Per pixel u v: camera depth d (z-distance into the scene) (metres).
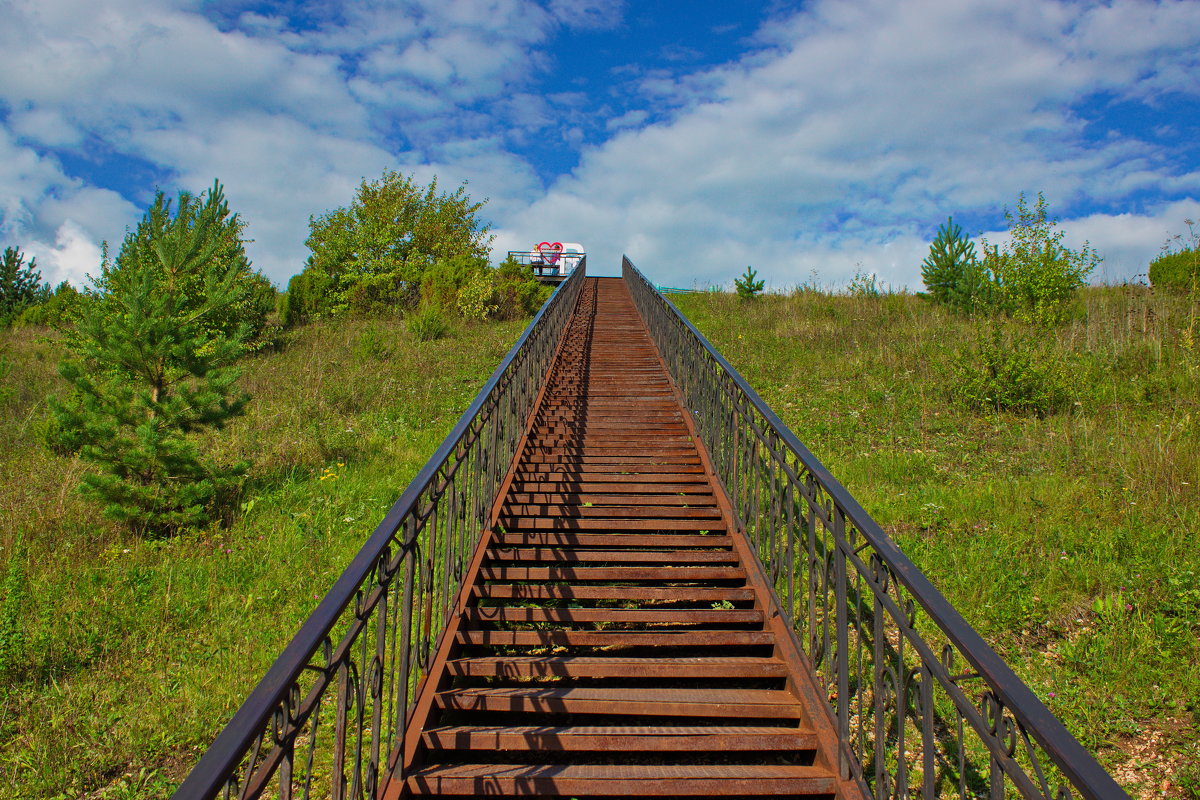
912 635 2.48
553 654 4.03
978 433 8.97
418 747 3.12
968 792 3.52
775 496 4.27
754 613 4.17
